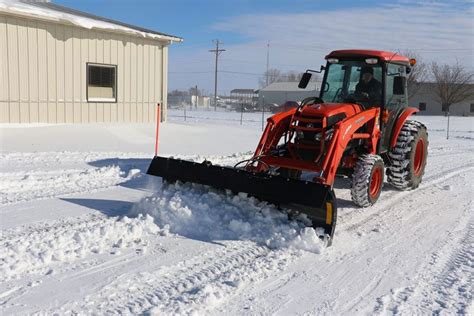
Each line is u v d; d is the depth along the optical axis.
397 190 8.48
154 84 16.12
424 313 3.83
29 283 4.04
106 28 13.67
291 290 4.20
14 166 8.73
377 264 4.89
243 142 14.30
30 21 12.54
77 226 5.55
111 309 3.65
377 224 6.30
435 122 35.25
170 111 46.94
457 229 6.17
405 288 4.31
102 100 14.55
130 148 11.62
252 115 39.25
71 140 11.88
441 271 4.73
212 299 3.85
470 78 56.56
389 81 7.59
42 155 9.92
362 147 7.27
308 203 5.21
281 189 5.42
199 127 17.09
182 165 6.21
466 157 13.30
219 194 5.97
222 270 4.52
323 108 6.66
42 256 4.49
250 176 5.66
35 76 12.82
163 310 3.64
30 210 6.18
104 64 14.45
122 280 4.18
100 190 7.40
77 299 3.80
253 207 5.67
